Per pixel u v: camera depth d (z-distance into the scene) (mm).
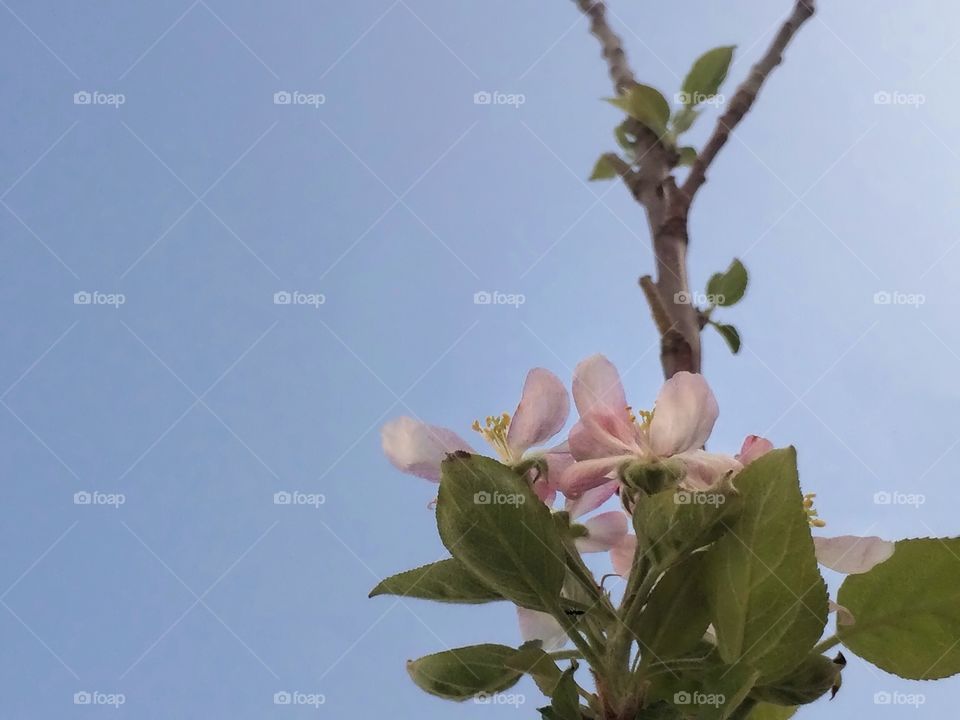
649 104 466
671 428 392
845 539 397
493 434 418
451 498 379
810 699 376
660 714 365
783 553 370
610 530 411
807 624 367
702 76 472
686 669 377
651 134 466
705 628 376
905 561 403
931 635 397
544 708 365
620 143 485
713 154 454
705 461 390
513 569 380
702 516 371
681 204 449
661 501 377
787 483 371
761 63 462
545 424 410
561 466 409
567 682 363
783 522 370
